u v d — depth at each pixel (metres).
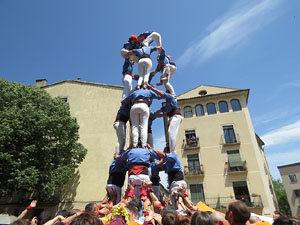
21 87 15.51
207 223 2.38
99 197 16.16
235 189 19.64
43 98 15.92
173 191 5.16
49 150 14.25
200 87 25.86
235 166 20.38
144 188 4.20
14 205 16.44
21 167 12.89
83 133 18.95
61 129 15.26
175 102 5.86
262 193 18.72
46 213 4.28
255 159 20.25
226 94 23.89
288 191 34.84
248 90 23.67
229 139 21.97
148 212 3.51
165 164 5.62
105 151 17.92
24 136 13.16
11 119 13.20
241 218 2.36
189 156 21.81
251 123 22.03
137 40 6.66
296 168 35.03
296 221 2.65
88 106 20.23
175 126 5.65
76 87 21.41
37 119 14.02
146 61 6.07
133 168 4.70
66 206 16.05
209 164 20.88
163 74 6.60
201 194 19.88
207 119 23.19
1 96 14.46
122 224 2.57
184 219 2.67
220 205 18.91
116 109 19.77
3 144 12.50
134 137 5.19
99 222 2.24
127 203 3.71
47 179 13.95
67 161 16.11
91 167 17.39
